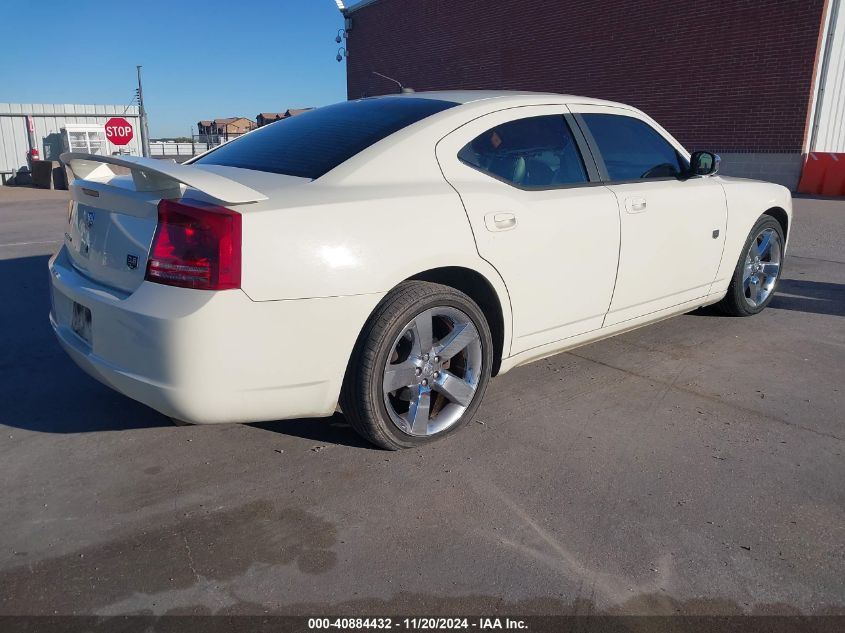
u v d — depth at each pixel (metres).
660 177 4.16
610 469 2.92
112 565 2.29
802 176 13.79
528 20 18.92
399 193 2.86
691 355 4.35
